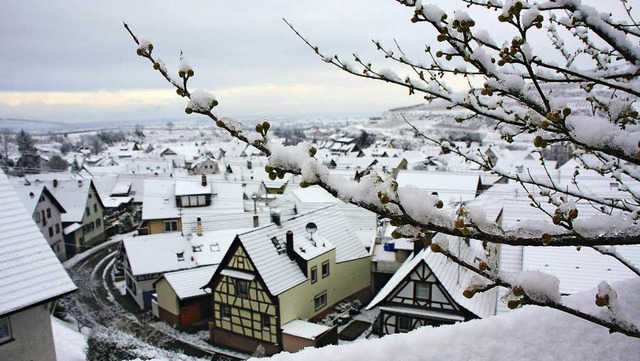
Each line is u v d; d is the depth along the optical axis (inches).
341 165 2279.8
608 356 113.5
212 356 646.5
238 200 1341.0
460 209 74.8
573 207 74.7
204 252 924.6
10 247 443.2
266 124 68.3
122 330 685.9
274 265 669.9
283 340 635.5
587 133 73.3
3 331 423.5
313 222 812.0
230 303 678.5
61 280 448.8
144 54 70.7
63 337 589.6
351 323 722.8
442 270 554.6
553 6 89.6
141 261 874.1
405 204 72.2
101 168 2367.1
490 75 88.6
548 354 116.3
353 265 799.7
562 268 421.4
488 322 129.0
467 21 83.7
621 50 88.7
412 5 90.7
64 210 1256.2
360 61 116.0
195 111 67.7
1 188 483.2
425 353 120.8
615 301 75.3
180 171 2304.4
